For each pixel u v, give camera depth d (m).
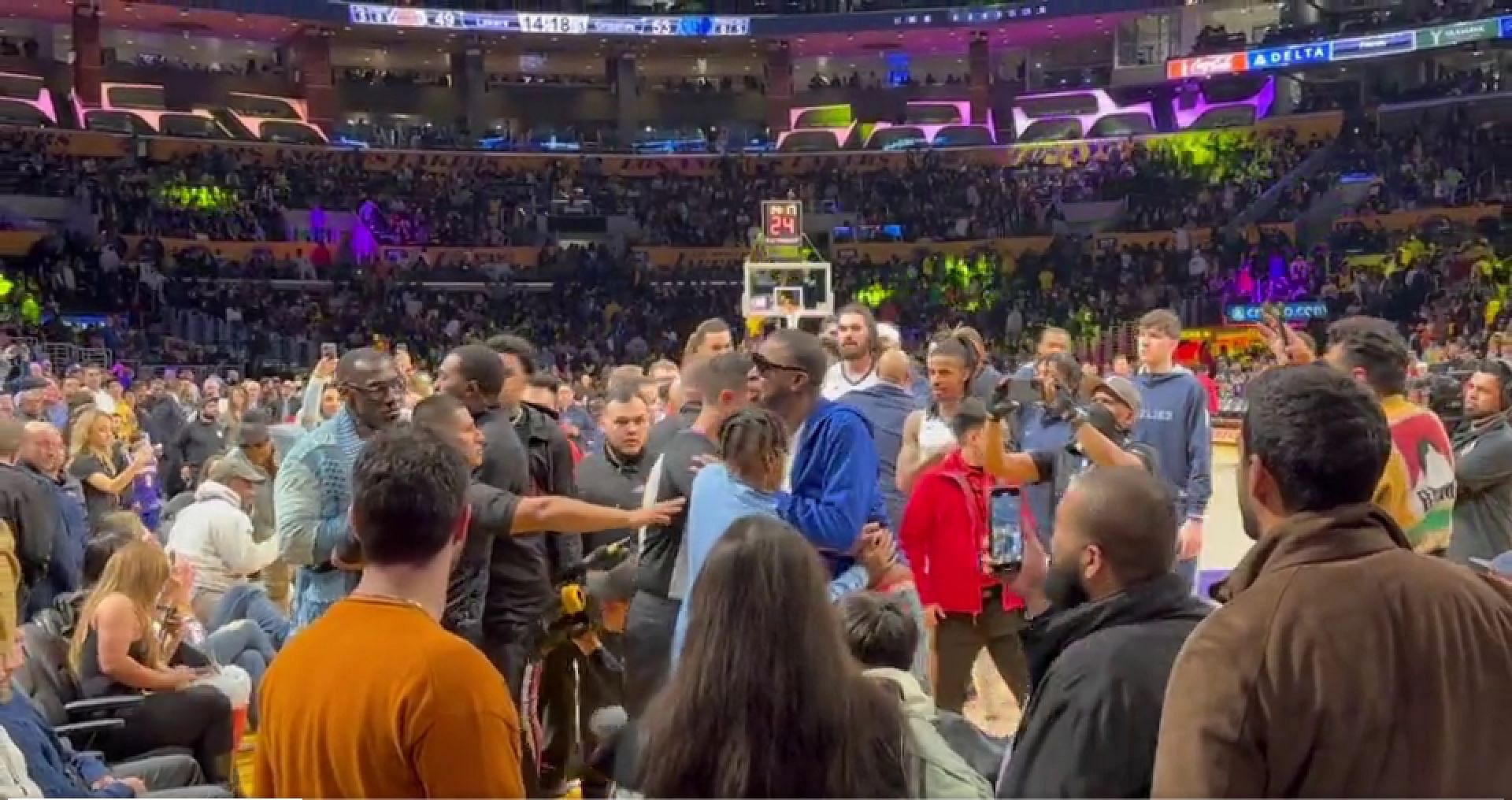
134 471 8.64
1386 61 33.44
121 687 5.02
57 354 23.12
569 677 4.52
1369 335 3.76
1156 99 35.88
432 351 29.34
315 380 8.47
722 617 2.01
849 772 1.95
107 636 4.96
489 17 33.47
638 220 34.59
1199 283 30.31
